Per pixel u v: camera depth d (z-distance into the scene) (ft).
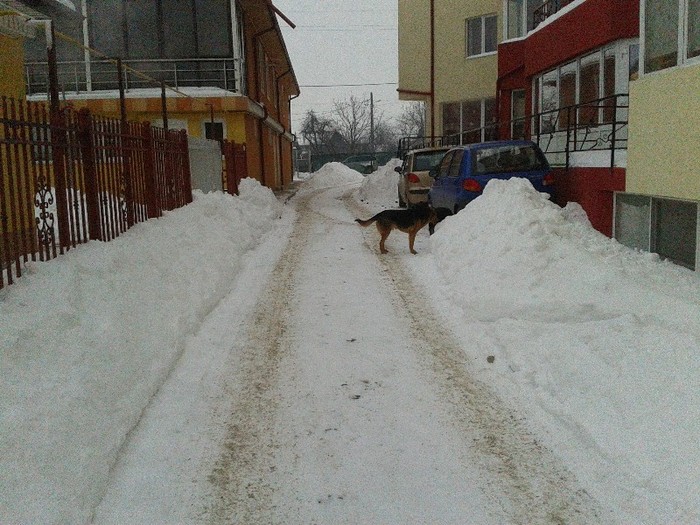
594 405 15.14
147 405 16.15
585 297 20.26
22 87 29.43
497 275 23.73
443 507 12.15
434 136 81.30
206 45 62.69
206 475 13.25
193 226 31.89
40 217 19.04
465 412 15.87
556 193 36.24
